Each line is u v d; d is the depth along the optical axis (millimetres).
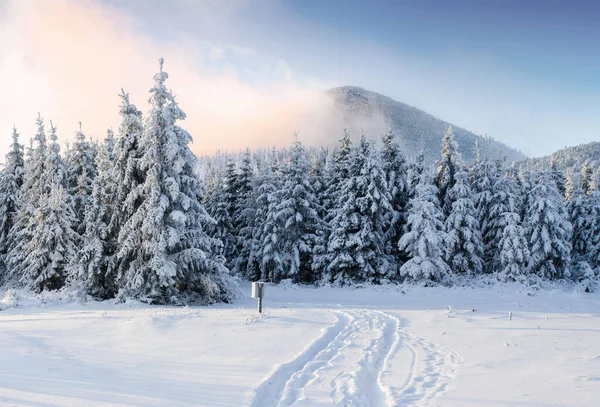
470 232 33406
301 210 35344
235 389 6492
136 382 6848
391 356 8820
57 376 7117
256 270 37281
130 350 9258
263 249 35062
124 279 21141
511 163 44250
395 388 6602
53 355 8664
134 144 22703
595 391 5980
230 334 11031
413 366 7984
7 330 11477
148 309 17391
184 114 22125
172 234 20234
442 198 37062
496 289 28250
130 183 22125
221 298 22203
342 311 16312
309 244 35125
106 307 18531
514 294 25750
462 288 28391
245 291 29062
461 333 11328
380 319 14188
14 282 30953
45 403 5746
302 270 37000
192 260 21203
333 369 7875
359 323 13305
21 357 8391
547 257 35219
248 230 38719
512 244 32094
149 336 10789
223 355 8797
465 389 6355
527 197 40344
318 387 6805
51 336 10688
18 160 36156
